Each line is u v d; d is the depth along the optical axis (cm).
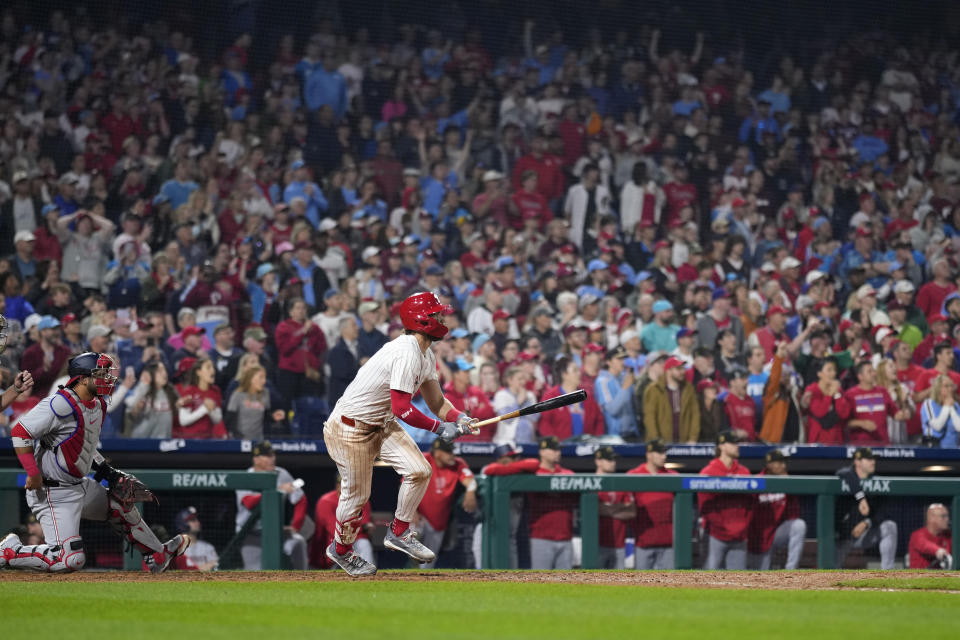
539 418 4366
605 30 6500
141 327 4353
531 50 6369
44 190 4825
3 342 2491
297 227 4988
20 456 2242
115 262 4662
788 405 4619
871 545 3566
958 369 5162
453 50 6206
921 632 1373
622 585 2069
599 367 4541
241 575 2295
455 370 4350
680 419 4412
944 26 7019
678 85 6444
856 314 5309
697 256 5578
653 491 3359
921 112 6800
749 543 3422
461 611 1571
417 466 2064
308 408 4338
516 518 3338
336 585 2012
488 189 5681
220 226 5034
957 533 3588
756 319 5141
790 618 1514
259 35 5784
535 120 6131
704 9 6644
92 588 1945
